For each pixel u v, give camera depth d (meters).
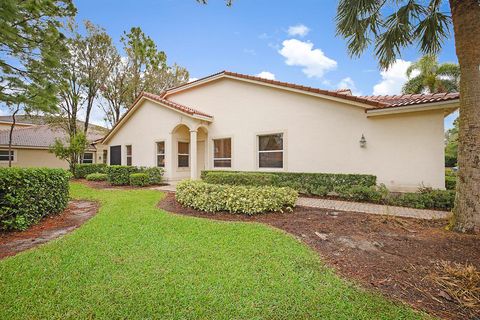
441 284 2.95
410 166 8.16
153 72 24.81
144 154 15.17
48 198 6.17
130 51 22.89
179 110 12.60
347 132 9.18
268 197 6.53
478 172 4.59
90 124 24.47
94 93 21.22
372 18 6.80
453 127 27.20
